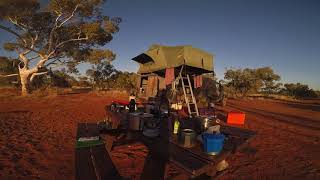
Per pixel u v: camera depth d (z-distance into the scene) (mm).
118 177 3916
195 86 10070
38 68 23438
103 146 5742
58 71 37688
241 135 5172
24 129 8172
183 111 9453
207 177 4070
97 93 26031
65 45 24719
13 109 13180
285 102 28125
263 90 45531
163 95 9938
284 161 5754
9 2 18516
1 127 8305
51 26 23422
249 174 4875
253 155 6137
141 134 4859
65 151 5922
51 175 4512
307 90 43875
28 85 23984
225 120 11000
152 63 9648
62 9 21234
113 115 6504
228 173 4879
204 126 4945
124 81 34500
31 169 4754
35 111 12570
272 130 9547
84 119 10398
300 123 11914
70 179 4367
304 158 6027
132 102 6996
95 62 26703
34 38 24109
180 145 4020
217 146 3545
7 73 31078
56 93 23438
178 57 7508
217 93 17781
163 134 4738
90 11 22797
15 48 23828
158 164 4789
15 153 5621
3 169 4668
